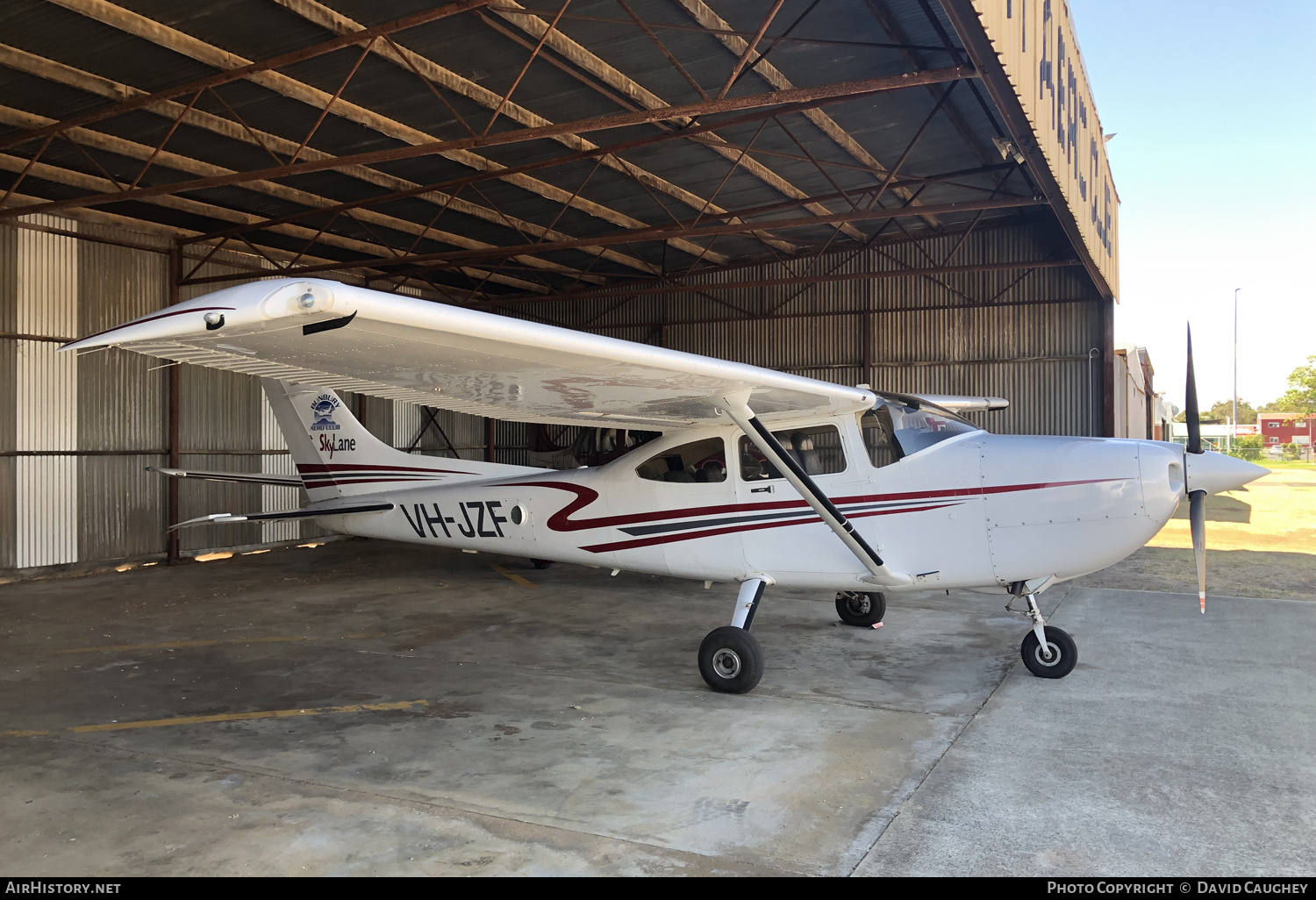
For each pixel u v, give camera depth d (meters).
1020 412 12.30
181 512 11.16
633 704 4.77
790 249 13.77
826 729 4.29
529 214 11.27
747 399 4.75
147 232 10.86
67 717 4.57
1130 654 5.86
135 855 2.92
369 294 2.64
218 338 2.88
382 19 6.21
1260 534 13.20
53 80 6.68
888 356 13.20
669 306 14.96
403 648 6.23
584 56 6.82
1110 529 4.80
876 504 5.30
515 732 4.28
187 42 6.32
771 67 7.18
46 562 9.77
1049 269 12.10
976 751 3.94
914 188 10.58
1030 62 5.63
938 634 6.55
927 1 5.11
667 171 9.77
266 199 10.23
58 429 9.89
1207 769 3.69
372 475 8.09
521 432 16.41
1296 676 5.24
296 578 9.67
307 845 2.99
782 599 8.10
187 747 4.07
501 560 11.12
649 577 9.62
